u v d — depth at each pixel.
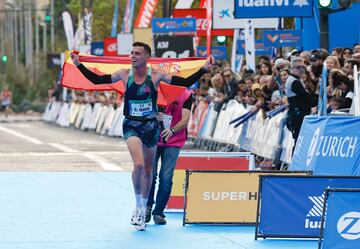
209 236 13.30
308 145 14.70
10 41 121.81
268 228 12.84
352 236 10.93
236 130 25.98
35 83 104.81
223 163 15.71
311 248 12.23
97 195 18.44
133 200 17.67
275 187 12.81
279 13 24.39
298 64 18.75
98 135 45.25
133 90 13.45
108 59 14.64
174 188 15.96
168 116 14.40
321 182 12.77
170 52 31.33
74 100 56.09
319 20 30.66
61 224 14.47
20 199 17.78
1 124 63.22
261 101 22.48
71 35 59.56
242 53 33.31
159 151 14.56
